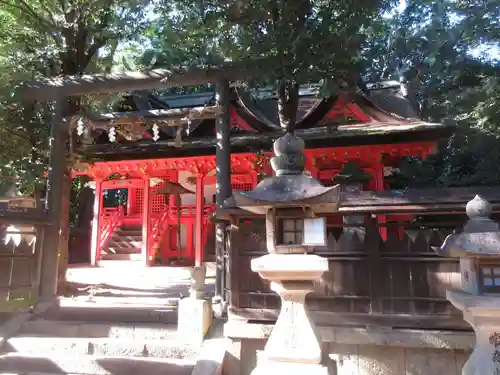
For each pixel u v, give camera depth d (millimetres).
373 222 6180
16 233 7805
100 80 8617
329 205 4434
